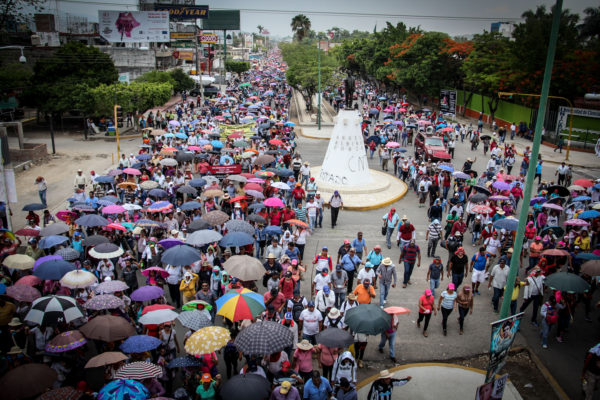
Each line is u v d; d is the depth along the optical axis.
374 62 75.00
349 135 25.06
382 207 23.19
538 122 10.02
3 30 53.81
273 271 12.57
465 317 12.96
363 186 25.36
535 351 11.39
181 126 36.25
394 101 61.06
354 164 25.22
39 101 39.72
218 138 32.16
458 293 13.33
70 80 40.00
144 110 44.00
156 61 65.12
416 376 10.23
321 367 9.58
